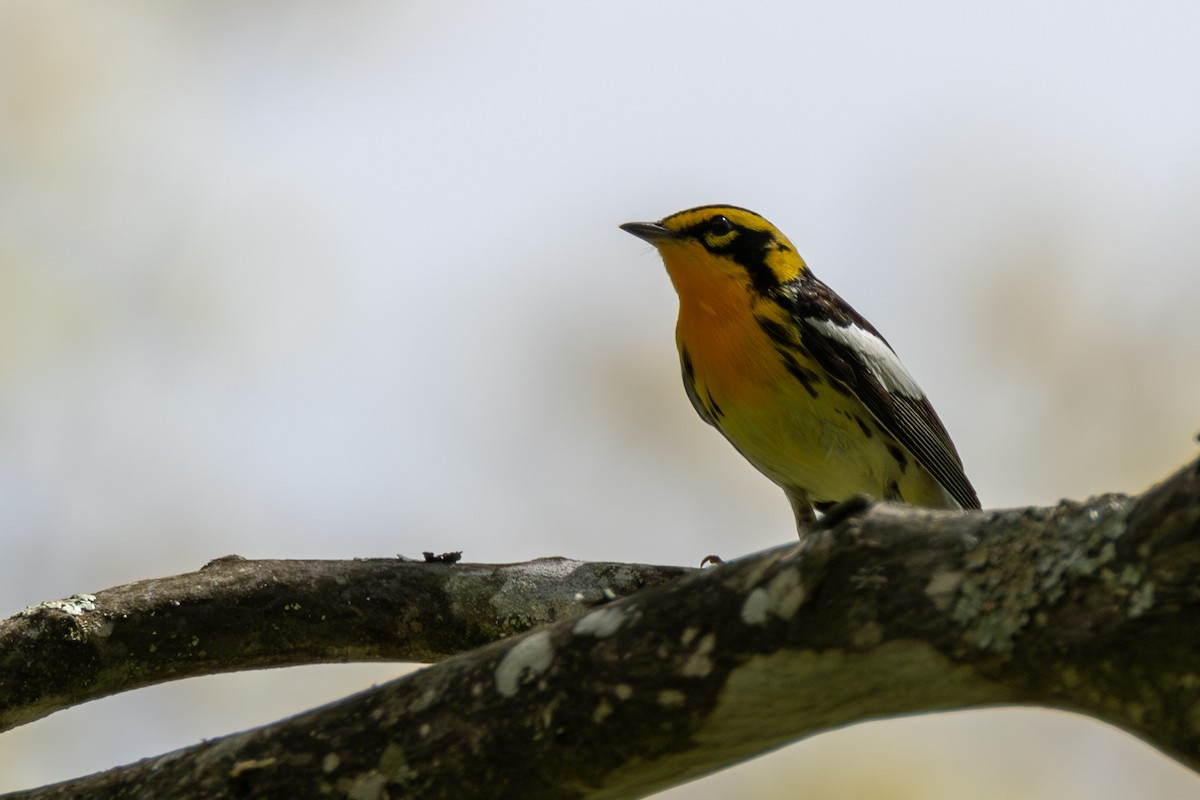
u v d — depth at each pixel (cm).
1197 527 486
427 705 622
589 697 587
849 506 561
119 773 679
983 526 539
